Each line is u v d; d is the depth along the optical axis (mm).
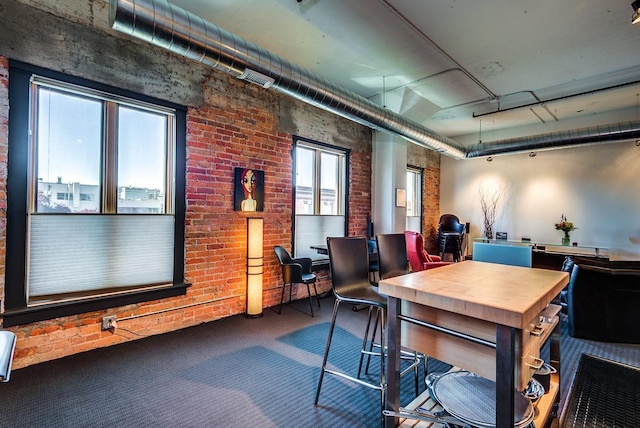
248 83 3977
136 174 3139
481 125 6637
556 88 4570
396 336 1503
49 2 2539
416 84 4453
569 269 3561
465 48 3428
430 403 1632
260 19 2961
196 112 3494
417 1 2656
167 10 2252
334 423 1888
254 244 3812
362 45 3404
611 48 3414
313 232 4941
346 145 5383
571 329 3340
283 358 2723
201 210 3541
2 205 2375
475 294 1304
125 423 1850
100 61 2809
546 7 2715
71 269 2736
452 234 7051
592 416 1819
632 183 5605
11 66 2393
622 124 4848
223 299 3732
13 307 2428
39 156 2586
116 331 2943
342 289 2113
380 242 2438
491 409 1376
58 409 1965
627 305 3145
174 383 2293
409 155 7160
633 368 2443
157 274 3248
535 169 6664
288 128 4477
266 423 1875
